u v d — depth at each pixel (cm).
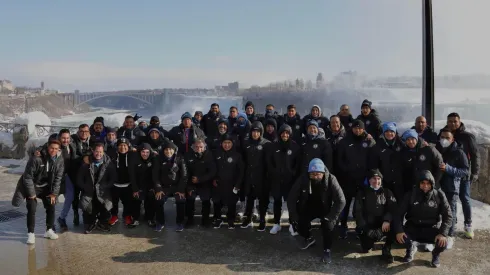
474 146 530
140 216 650
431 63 636
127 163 589
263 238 548
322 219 482
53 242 533
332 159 555
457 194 521
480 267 450
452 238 514
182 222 580
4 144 1101
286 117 749
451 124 542
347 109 690
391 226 466
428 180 446
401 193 507
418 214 454
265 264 467
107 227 579
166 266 461
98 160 566
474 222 579
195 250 508
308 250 507
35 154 532
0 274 435
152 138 674
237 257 487
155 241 539
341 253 496
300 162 565
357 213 493
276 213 573
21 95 11131
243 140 633
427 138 562
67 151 568
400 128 732
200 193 591
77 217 603
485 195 646
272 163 568
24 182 521
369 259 478
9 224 600
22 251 501
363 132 541
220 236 557
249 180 578
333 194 482
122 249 511
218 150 596
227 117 779
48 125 1077
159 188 573
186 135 697
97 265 462
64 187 580
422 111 650
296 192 502
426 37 634
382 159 517
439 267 452
